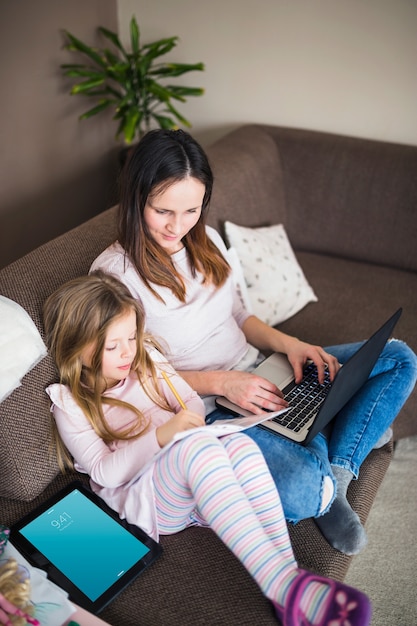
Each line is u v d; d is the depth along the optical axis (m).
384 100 2.45
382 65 2.39
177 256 1.53
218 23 2.56
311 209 2.45
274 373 1.61
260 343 1.70
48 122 2.48
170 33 2.67
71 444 1.32
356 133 2.56
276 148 2.46
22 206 2.47
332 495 1.38
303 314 2.08
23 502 1.37
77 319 1.30
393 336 1.96
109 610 1.18
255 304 1.98
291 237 2.51
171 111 2.51
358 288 2.23
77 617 1.12
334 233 2.44
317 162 2.40
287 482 1.33
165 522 1.30
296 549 1.35
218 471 1.16
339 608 1.06
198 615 1.18
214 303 1.57
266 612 1.19
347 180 2.36
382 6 2.28
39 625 1.10
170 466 1.21
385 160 2.31
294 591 1.09
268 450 1.39
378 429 1.52
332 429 1.58
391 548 1.69
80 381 1.38
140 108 2.64
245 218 2.19
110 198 2.78
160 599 1.20
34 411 1.32
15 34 2.19
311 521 1.42
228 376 1.48
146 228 1.44
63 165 2.64
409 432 1.91
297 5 2.40
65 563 1.23
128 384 1.42
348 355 1.65
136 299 1.46
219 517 1.14
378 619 1.51
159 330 1.50
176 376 1.46
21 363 1.27
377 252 2.39
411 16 2.26
